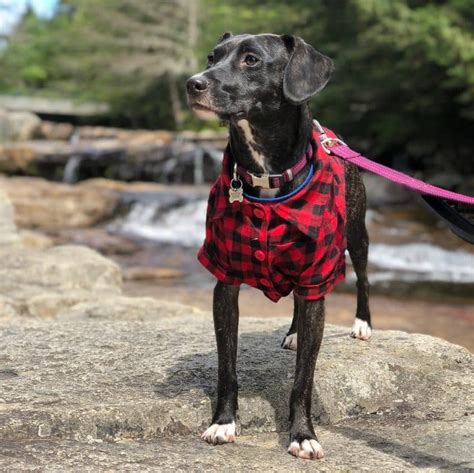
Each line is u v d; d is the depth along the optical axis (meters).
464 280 4.15
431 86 6.68
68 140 9.45
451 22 5.95
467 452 1.18
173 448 1.18
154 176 7.89
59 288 2.55
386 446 1.21
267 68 1.20
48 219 5.54
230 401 1.23
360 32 6.92
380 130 7.33
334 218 1.19
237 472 1.09
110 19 12.53
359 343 1.59
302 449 1.16
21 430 1.17
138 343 1.62
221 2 11.27
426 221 5.54
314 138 1.20
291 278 1.21
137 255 4.91
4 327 1.80
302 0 7.90
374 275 4.27
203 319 1.91
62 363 1.48
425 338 1.65
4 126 9.29
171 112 12.58
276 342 1.61
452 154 7.14
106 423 1.21
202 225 5.83
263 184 1.16
